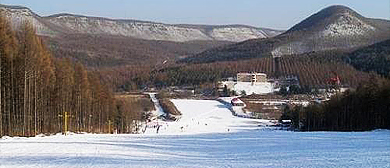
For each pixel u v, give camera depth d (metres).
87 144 51.19
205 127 161.38
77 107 92.81
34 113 72.69
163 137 73.25
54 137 68.00
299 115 143.62
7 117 67.25
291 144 53.19
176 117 197.00
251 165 30.84
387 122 103.00
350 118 114.62
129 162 32.59
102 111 112.00
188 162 33.00
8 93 67.31
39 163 31.64
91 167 29.56
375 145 49.00
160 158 36.22
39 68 74.38
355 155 36.97
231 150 45.38
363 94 109.19
